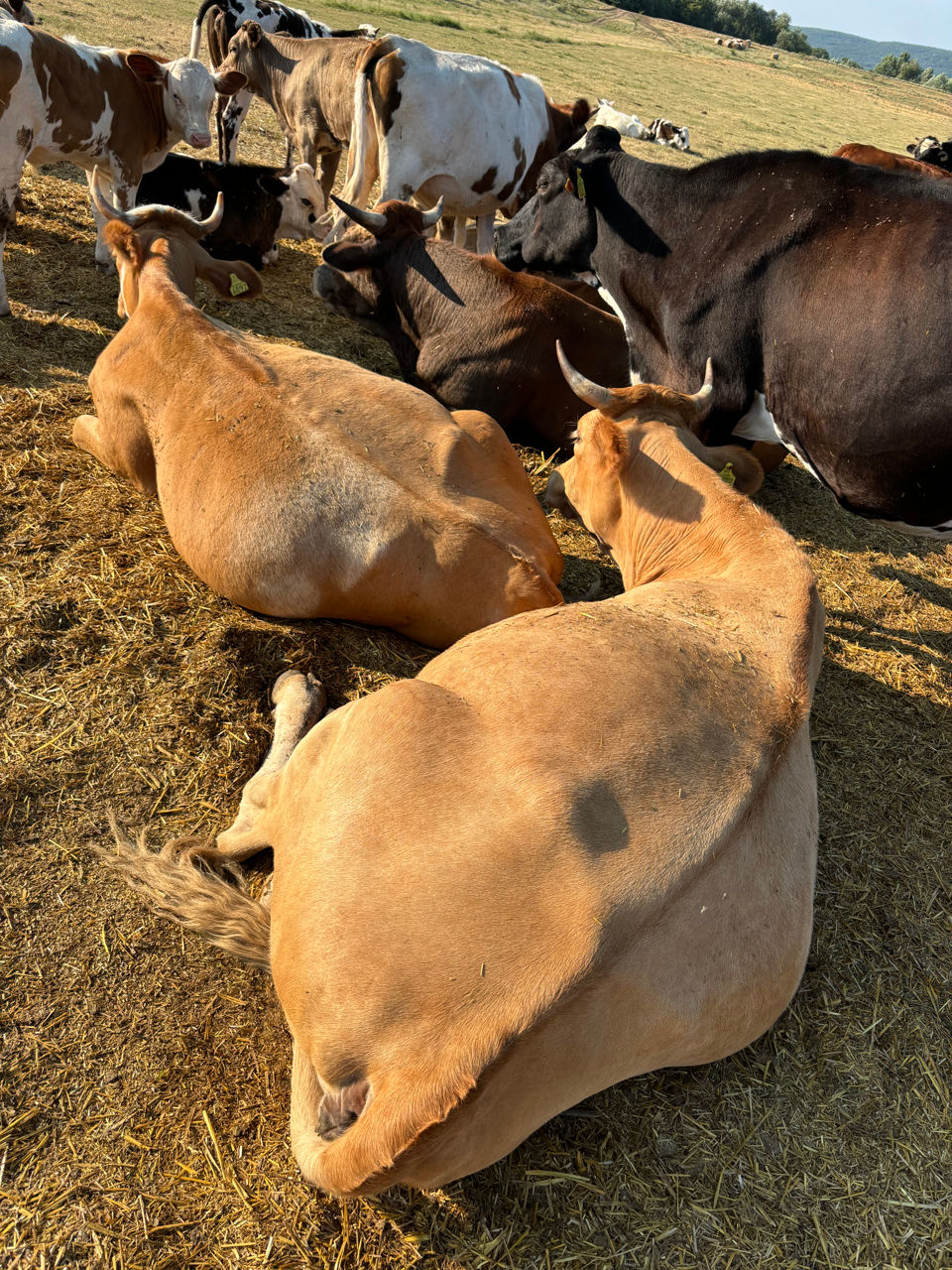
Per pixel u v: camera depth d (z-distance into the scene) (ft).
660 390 12.68
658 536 11.87
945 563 18.79
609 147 17.16
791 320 14.08
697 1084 9.07
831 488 14.92
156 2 70.33
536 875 6.70
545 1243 7.80
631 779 7.38
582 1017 6.43
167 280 14.14
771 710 8.60
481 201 26.61
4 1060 8.06
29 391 16.40
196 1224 7.47
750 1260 8.02
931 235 12.80
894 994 10.30
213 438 12.40
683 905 7.02
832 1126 9.02
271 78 30.25
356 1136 6.27
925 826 12.47
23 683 11.13
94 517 13.87
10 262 20.99
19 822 9.82
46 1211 7.32
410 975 6.47
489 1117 6.36
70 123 19.86
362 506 11.67
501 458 13.53
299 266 26.63
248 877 9.71
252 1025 8.75
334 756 8.05
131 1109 7.98
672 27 255.50
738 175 15.21
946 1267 8.27
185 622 12.41
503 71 25.64
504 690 8.00
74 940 8.98
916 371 12.75
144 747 10.83
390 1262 7.52
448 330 19.21
